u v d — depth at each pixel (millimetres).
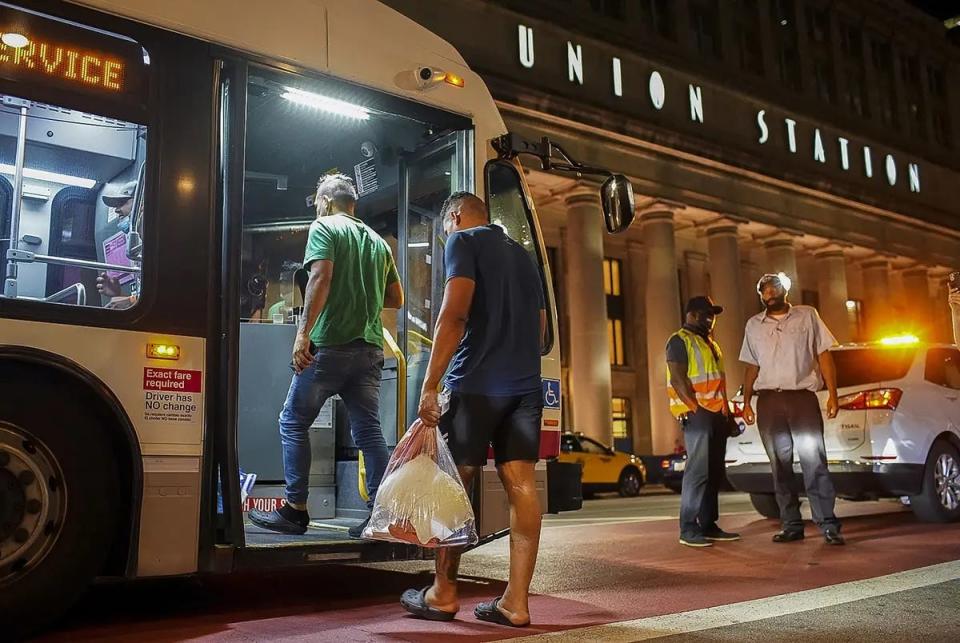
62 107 3928
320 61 4863
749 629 3842
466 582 5496
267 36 4637
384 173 6391
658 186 31844
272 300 6754
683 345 7207
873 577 5367
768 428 7293
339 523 5766
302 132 6246
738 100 35969
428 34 5578
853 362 9078
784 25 40844
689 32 36125
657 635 3719
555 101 28594
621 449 35281
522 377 3984
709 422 7141
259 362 6070
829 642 3592
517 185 5926
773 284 7367
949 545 6914
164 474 3971
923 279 43688
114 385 3867
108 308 3938
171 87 4254
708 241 34844
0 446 3602
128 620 4176
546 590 5008
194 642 3654
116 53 4113
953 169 46938
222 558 4062
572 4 31453
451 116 5551
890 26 46062
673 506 15109
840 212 38969
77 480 3754
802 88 40094
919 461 8438
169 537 3957
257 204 6801
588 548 7074
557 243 33812
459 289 3926
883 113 45250
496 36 28562
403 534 3756
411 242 6152
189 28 4328
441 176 5973
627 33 33094
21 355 3623
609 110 30047
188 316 4141
